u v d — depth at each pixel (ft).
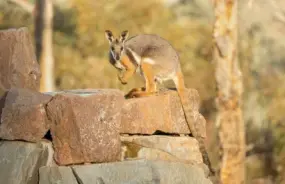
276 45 165.17
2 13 155.74
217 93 104.58
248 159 138.31
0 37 56.18
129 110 51.60
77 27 160.45
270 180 137.08
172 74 59.67
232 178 102.68
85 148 48.96
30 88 56.54
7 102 51.39
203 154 54.54
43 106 49.90
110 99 49.96
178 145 52.80
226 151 102.94
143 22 161.38
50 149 49.83
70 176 49.03
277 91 151.64
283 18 157.07
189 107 53.98
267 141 142.10
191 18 171.12
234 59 104.58
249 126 143.84
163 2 167.22
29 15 155.74
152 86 59.16
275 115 145.69
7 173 49.90
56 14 163.43
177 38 159.43
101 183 49.19
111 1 162.09
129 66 61.31
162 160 51.65
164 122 52.49
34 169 49.60
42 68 136.87
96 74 149.07
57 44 159.74
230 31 104.68
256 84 155.33
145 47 60.64
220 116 104.22
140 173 50.29
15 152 50.29
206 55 158.30
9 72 55.62
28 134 50.06
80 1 160.86
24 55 56.34
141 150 51.70
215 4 105.40
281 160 138.41
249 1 130.11
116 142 50.14
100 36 157.89
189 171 52.34
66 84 150.92
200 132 54.80
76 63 154.20
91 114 49.26
